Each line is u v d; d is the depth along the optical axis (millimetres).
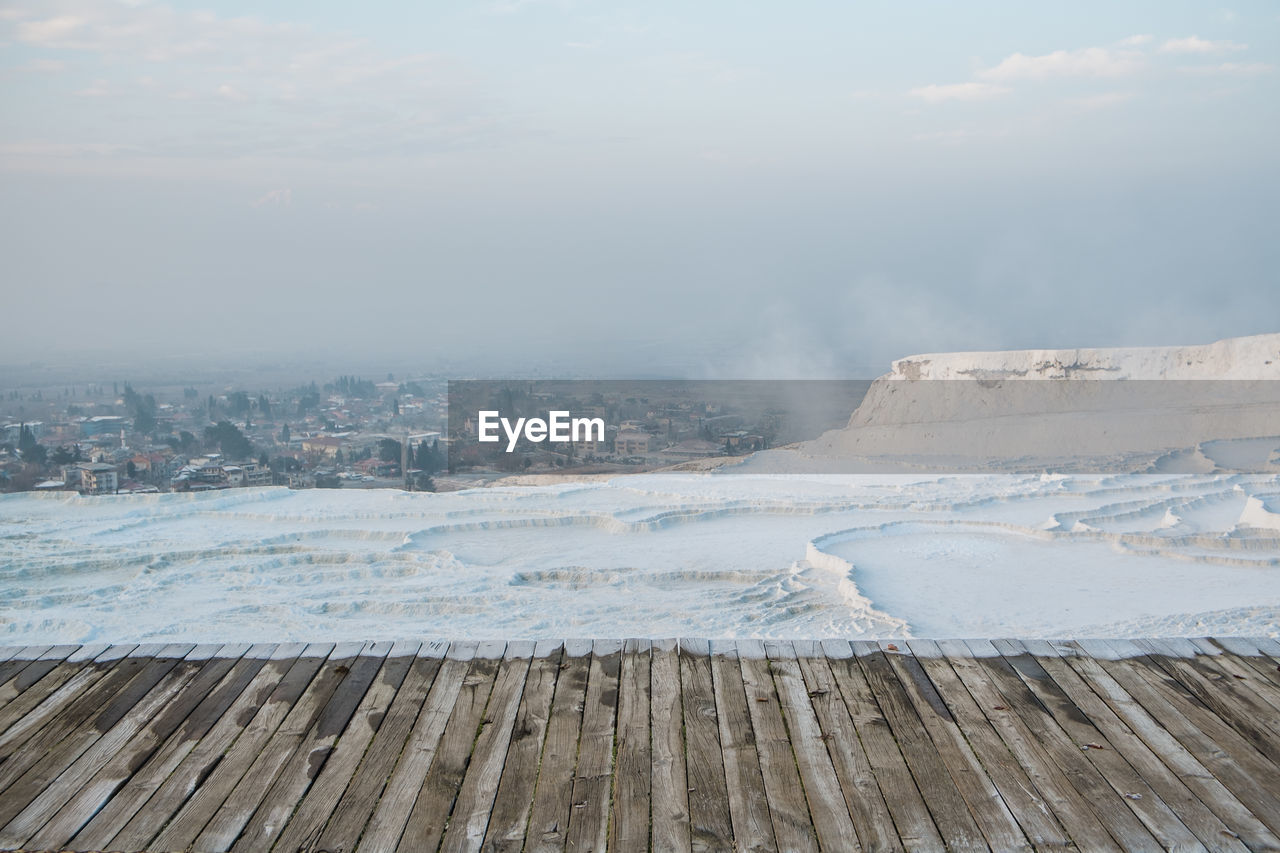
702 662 4344
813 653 4445
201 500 12484
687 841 2943
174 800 3162
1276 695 3977
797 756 3477
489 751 3508
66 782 3277
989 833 2979
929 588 7922
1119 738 3605
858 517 11305
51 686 4059
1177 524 10391
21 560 9055
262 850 2895
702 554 9469
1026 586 7977
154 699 3934
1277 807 3123
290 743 3562
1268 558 8695
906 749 3525
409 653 4438
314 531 10508
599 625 6840
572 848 2910
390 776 3332
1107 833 2977
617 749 3529
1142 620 6508
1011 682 4117
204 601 7668
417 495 13055
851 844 2926
